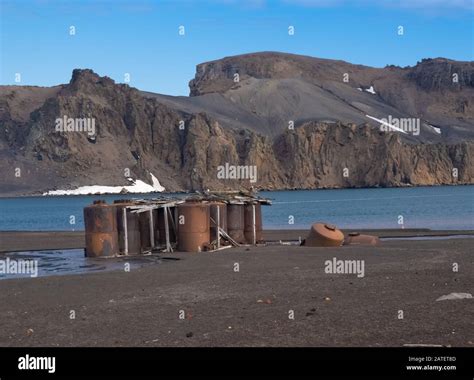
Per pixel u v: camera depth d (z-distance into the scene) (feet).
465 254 123.03
